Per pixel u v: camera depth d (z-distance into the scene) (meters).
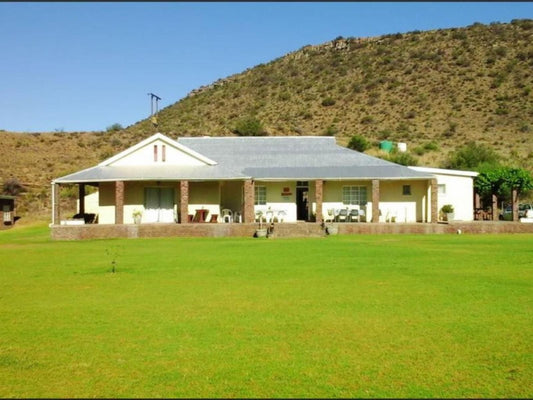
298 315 11.34
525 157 64.88
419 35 111.12
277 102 97.38
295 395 7.35
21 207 56.56
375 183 35.16
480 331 10.04
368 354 8.88
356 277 15.87
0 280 16.38
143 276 16.69
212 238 31.08
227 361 8.63
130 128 89.75
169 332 10.23
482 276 15.84
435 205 34.88
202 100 104.75
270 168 37.50
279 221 37.00
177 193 37.16
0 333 10.35
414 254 21.33
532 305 12.02
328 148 41.69
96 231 32.16
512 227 32.69
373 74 99.88
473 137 75.31
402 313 11.39
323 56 112.88
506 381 7.78
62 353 9.15
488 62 95.12
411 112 85.75
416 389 7.52
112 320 11.19
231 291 13.99
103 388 7.70
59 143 77.50
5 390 7.69
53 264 19.97
